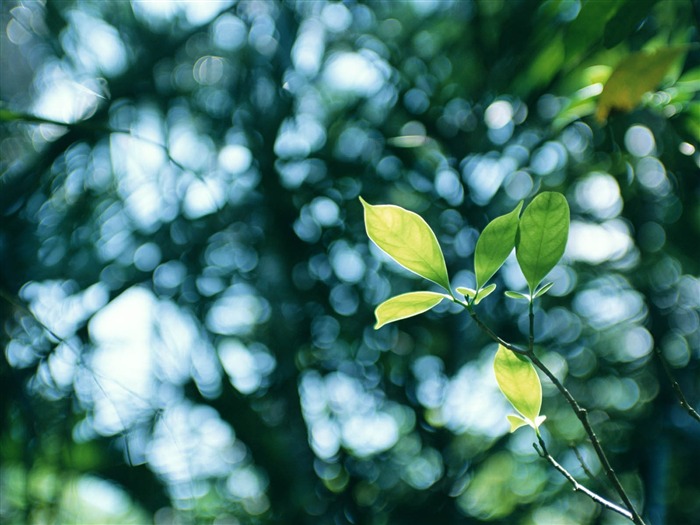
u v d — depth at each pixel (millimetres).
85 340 1982
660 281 2193
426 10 2189
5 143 1900
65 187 2094
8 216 1910
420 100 2166
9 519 1760
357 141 2264
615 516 1954
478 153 2094
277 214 2230
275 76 2295
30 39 2025
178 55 2289
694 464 1849
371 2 2309
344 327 2301
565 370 2348
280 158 2242
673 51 831
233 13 2338
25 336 1735
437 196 2186
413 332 2297
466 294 638
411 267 640
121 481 1932
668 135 1181
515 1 1397
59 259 2066
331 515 2236
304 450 2221
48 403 1786
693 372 2119
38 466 1773
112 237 2180
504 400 2342
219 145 2275
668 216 1760
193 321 2213
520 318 2316
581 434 2223
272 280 2270
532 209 635
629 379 2285
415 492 2289
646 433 1939
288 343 2281
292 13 2320
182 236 2215
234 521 2215
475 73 1738
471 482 2312
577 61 1127
